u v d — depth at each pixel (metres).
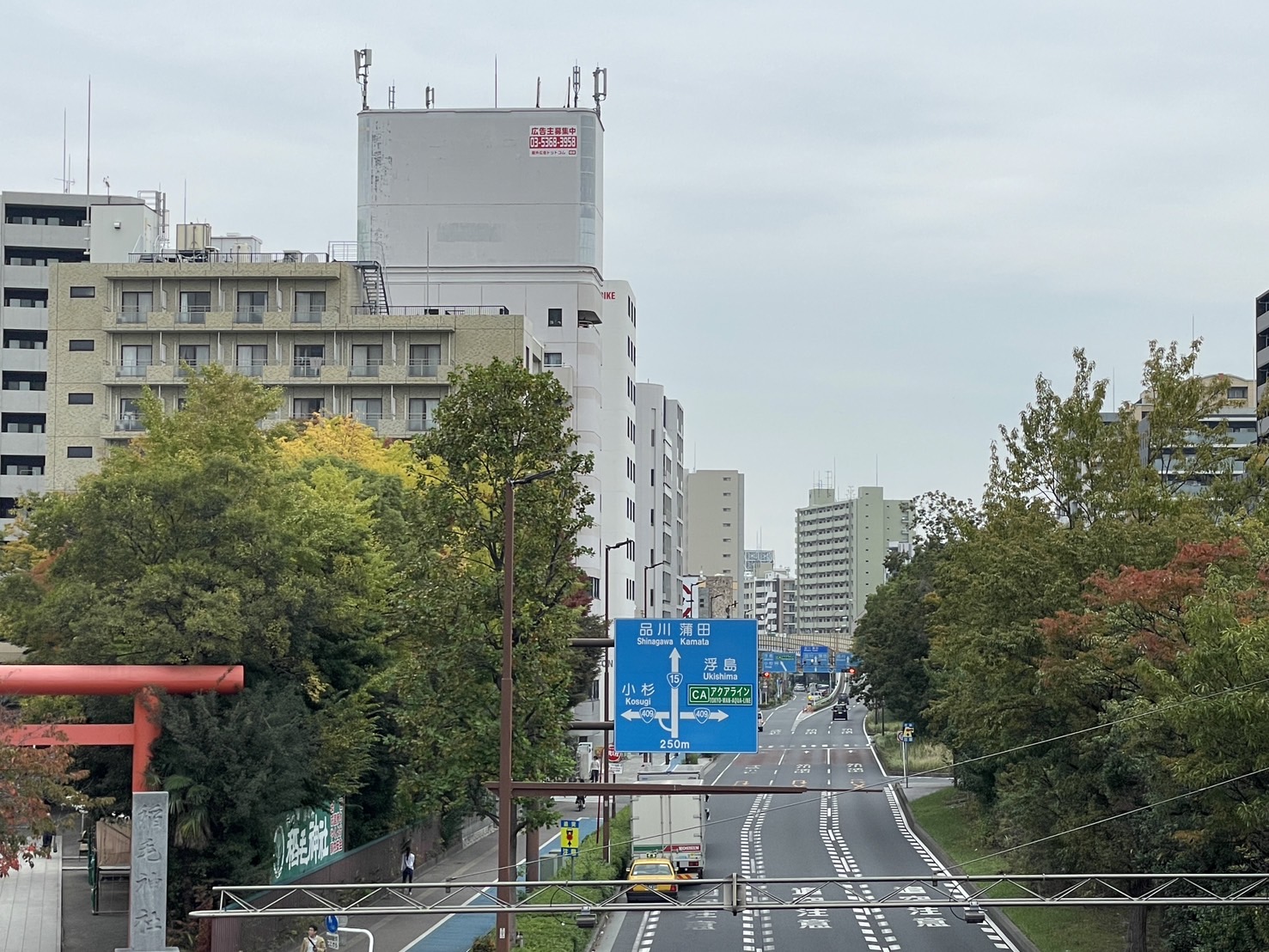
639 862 50.47
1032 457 56.66
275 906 41.31
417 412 94.06
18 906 44.16
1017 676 41.16
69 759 33.41
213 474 42.84
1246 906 30.08
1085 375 55.97
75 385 95.00
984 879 27.22
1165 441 57.12
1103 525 44.03
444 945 43.06
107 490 41.41
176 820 39.09
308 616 42.88
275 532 42.19
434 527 40.03
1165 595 35.00
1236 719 26.97
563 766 39.00
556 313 114.25
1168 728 31.91
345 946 42.94
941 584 62.16
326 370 93.94
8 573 45.84
